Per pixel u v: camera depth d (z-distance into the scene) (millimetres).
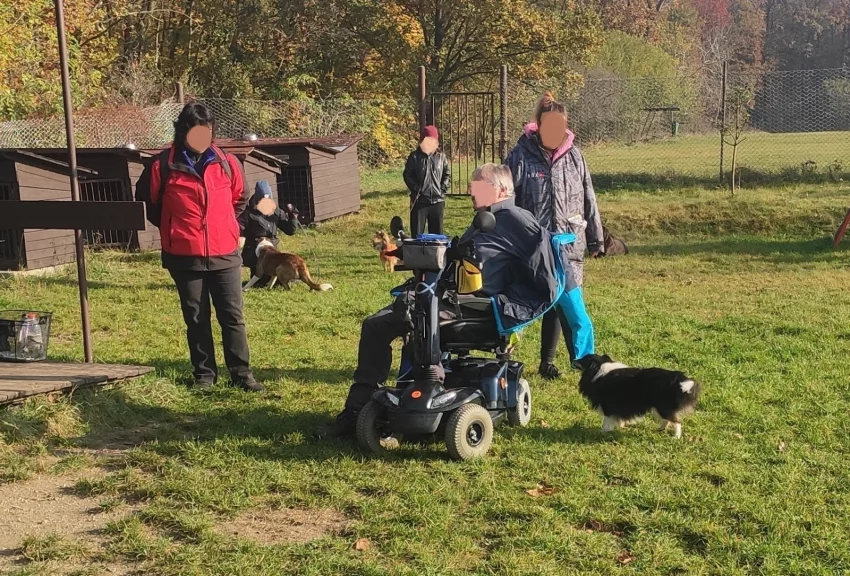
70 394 5602
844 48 80312
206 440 5168
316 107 25609
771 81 23172
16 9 20438
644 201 16688
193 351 6266
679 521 4031
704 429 5391
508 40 31625
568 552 3773
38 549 3775
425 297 4887
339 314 9117
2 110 18656
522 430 5367
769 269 11836
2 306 9227
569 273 6000
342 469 4703
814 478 4566
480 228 4852
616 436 5273
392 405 4793
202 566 3666
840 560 3701
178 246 6047
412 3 32406
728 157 22156
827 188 17250
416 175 12133
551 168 6379
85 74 23047
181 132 5965
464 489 4453
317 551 3770
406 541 3877
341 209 17344
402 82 32219
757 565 3695
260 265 10703
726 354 7301
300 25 32781
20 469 4680
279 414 5703
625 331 8102
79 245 6168
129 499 4383
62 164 12148
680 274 11578
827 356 7176
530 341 7805
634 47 44531
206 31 31453
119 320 8695
